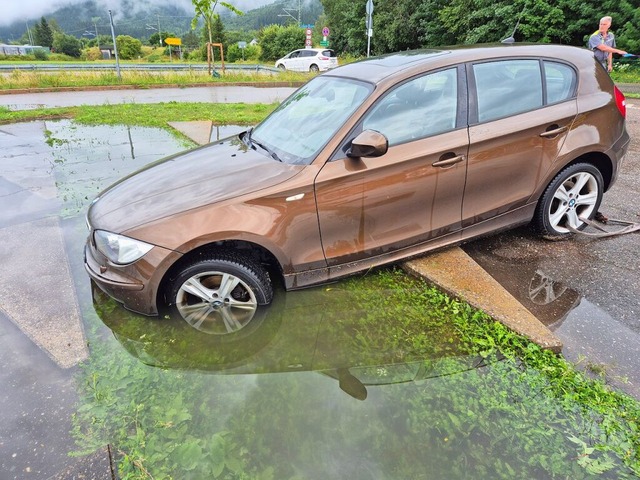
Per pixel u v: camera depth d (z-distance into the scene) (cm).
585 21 1898
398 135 295
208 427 213
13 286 329
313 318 295
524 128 323
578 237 391
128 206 279
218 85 1805
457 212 325
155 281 263
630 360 248
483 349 259
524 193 346
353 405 225
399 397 229
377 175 286
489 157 317
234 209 263
